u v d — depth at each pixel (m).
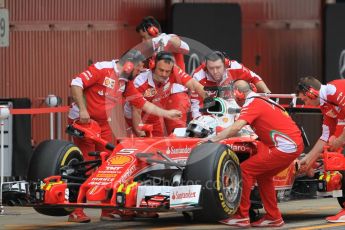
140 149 19.56
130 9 35.78
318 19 41.62
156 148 19.61
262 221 20.70
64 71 33.91
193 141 20.56
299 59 40.97
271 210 20.64
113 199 18.50
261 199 20.88
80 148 22.67
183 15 35.38
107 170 19.09
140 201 18.59
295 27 40.81
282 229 20.23
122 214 22.17
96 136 21.25
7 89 32.41
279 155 20.09
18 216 23.47
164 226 20.91
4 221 22.33
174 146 20.06
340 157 21.89
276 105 20.41
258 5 39.50
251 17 39.25
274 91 40.22
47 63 33.44
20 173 28.14
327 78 40.19
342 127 21.34
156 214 22.67
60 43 33.78
